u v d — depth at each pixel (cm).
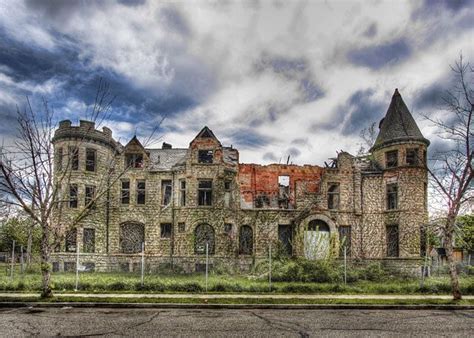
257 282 2058
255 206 3297
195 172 3241
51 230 1627
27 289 1728
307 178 3397
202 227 3191
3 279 1986
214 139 3297
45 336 941
